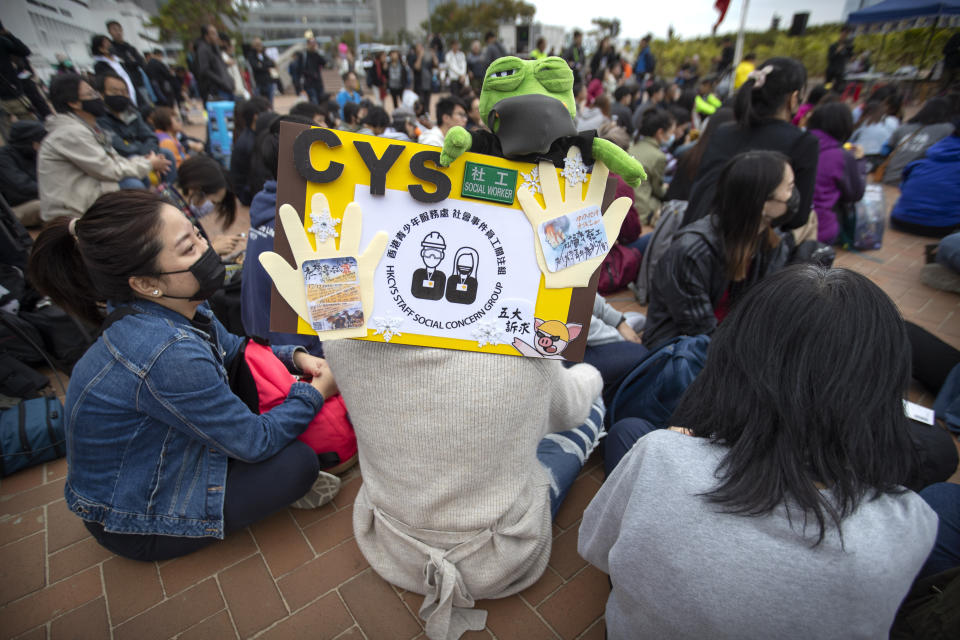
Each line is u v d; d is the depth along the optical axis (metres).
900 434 0.83
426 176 1.06
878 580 0.77
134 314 1.42
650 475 0.97
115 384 1.38
